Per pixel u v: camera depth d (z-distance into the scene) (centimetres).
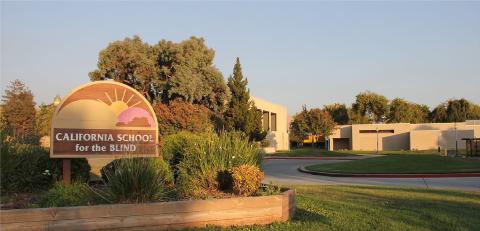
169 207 730
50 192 816
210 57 4803
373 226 805
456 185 1730
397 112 9738
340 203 1075
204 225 757
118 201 765
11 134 1069
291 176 2303
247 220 791
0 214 636
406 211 962
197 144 1104
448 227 805
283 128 7719
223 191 997
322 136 8256
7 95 4725
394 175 2188
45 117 4741
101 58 4559
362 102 9956
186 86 4419
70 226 668
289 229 758
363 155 4828
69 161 1003
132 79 4697
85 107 1012
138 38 4706
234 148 1071
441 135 6900
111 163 1101
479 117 9544
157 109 3244
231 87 4650
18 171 988
